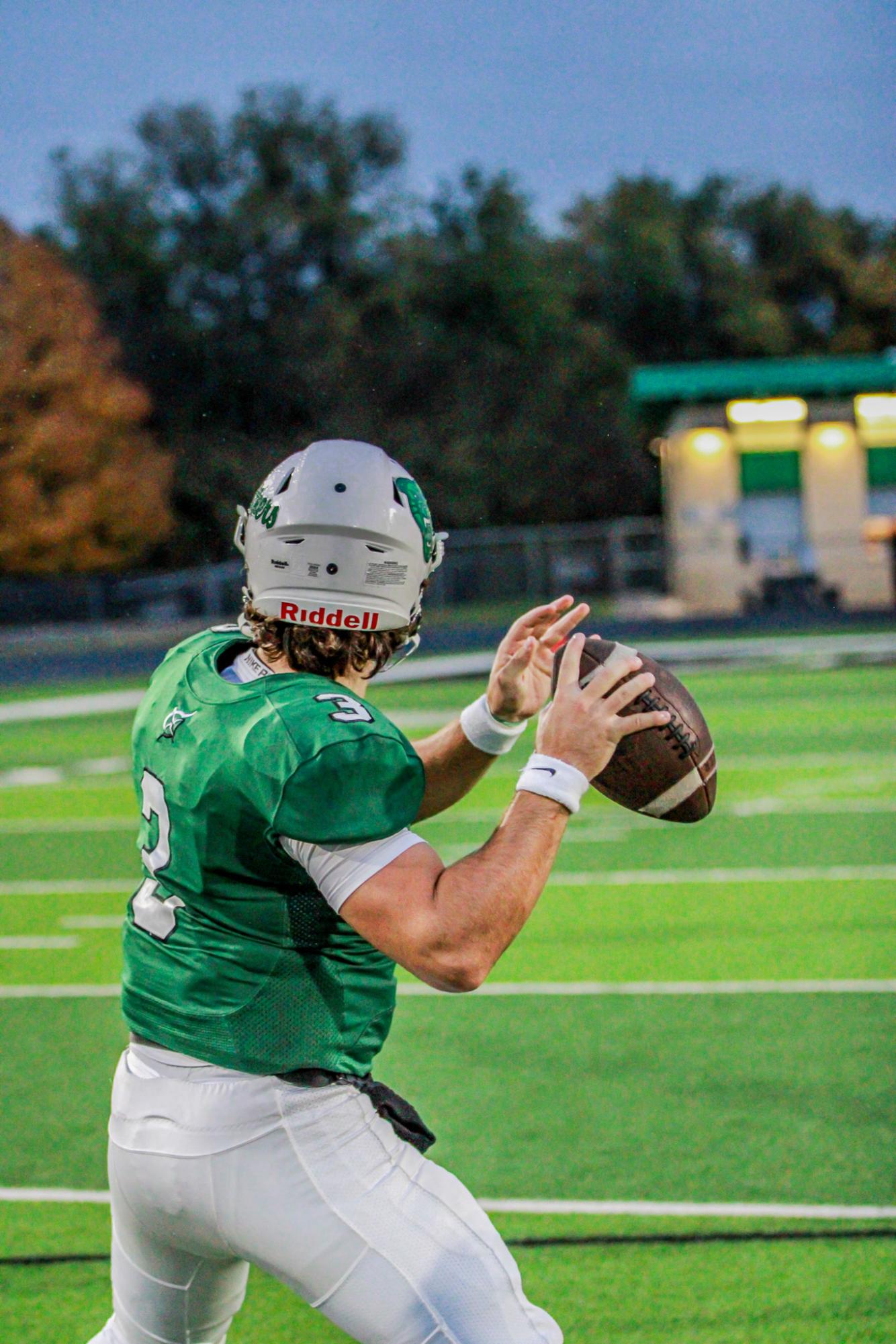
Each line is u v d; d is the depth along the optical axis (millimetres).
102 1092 10070
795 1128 8961
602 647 4918
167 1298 4629
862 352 88500
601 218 85688
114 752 28812
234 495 58812
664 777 4883
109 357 62656
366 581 4508
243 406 66000
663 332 85562
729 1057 10336
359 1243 4184
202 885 4285
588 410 78875
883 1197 7941
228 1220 4258
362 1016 4457
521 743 26594
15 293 60250
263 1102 4250
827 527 53625
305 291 73000
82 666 45844
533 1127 9109
